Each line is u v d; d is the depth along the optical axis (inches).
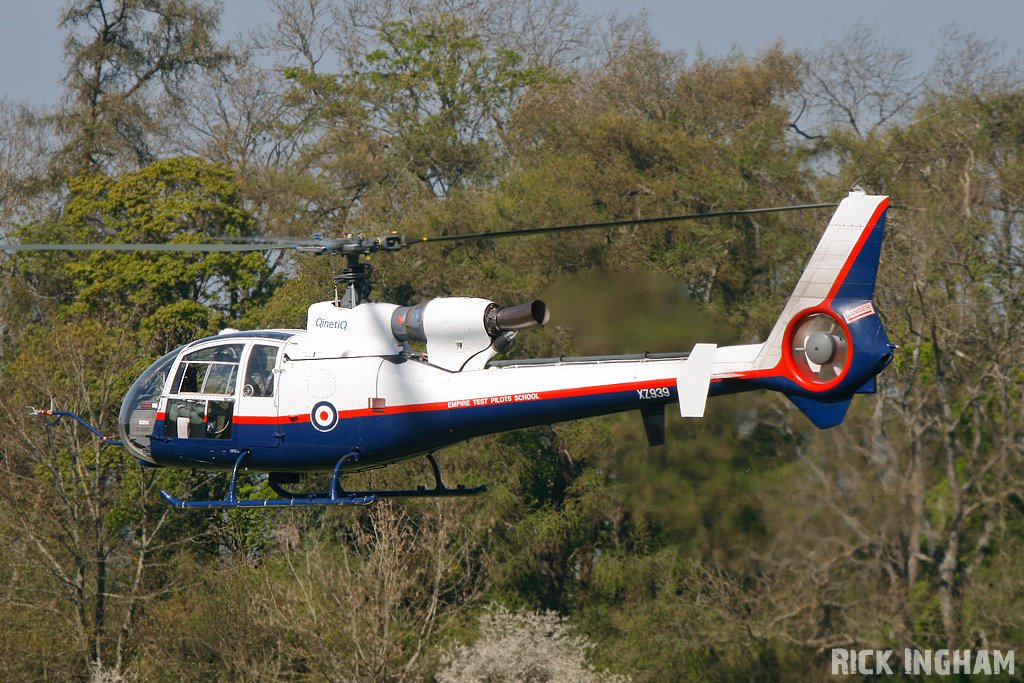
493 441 3811.5
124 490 3858.3
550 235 3909.9
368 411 1551.4
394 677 3240.7
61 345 3868.1
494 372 1542.8
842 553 3412.9
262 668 3400.6
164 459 1616.6
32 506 3649.1
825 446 3503.9
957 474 3422.7
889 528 3383.4
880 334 1352.1
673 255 3897.6
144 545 3678.6
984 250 3649.1
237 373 1594.5
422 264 4222.4
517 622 3238.2
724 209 3971.5
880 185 3981.3
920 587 3329.2
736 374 1417.3
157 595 3754.9
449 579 3796.8
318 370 1573.6
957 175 3814.0
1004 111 4028.1
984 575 3302.2
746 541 3572.8
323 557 3639.3
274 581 3563.0
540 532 3777.1
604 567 3769.7
